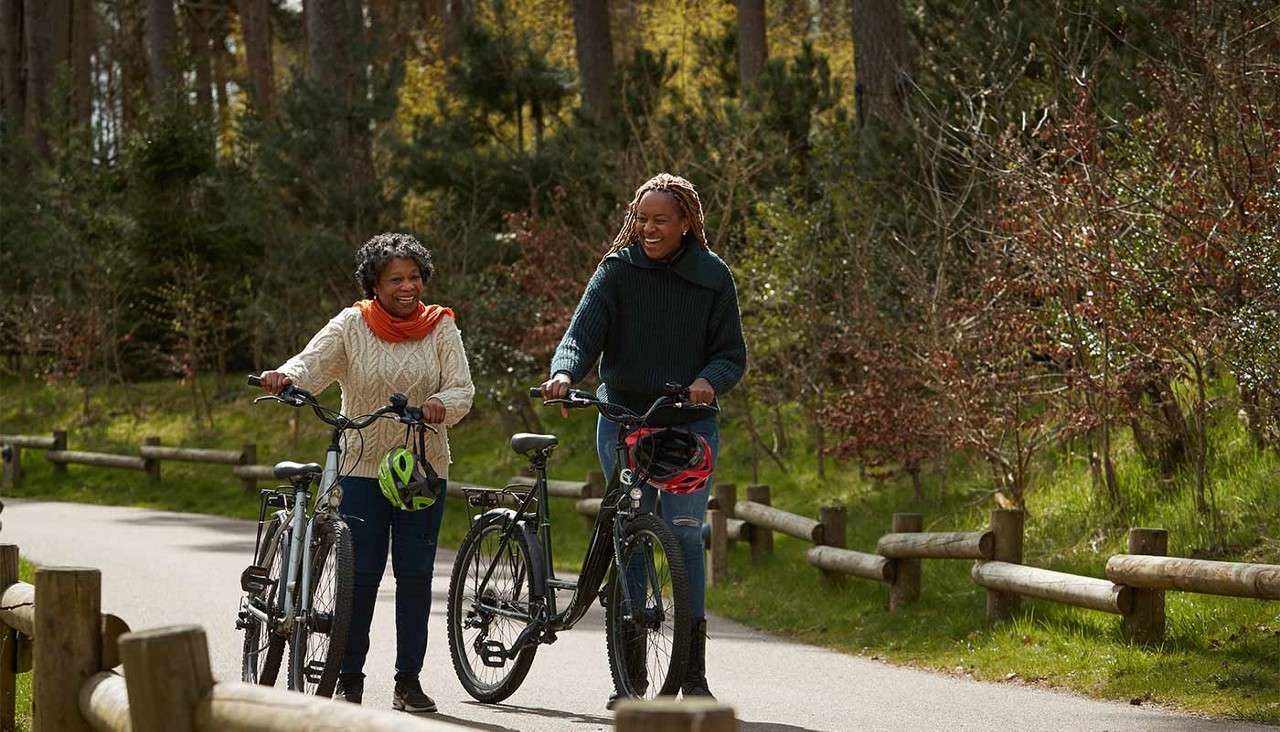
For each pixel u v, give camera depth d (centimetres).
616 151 2369
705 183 2188
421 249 745
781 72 2250
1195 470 1201
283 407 2920
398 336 734
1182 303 1118
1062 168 1295
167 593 1266
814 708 773
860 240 1719
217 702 376
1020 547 1034
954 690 841
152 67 3953
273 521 739
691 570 709
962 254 1551
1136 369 1196
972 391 1326
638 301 731
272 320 2794
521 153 2650
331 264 2720
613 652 713
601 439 741
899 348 1536
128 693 390
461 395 729
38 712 501
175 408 3078
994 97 1477
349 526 720
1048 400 1368
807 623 1162
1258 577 802
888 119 1866
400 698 746
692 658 696
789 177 2172
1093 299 1162
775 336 1856
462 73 2723
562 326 2133
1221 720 720
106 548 1673
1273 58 1191
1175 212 1123
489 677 786
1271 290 1062
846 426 1573
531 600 751
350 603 661
